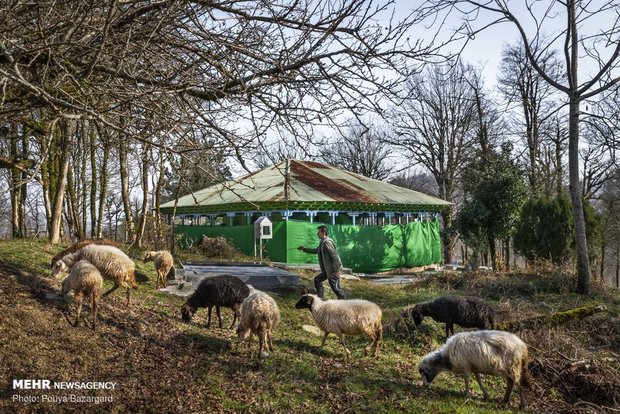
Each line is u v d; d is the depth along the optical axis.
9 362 6.32
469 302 9.54
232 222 23.00
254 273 12.66
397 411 6.60
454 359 7.30
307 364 7.82
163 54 5.38
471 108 30.81
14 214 16.64
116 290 10.14
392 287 15.57
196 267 13.77
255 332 7.68
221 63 5.44
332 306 8.47
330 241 11.16
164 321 8.89
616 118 14.85
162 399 6.25
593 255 18.20
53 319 7.77
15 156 6.07
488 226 22.31
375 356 8.66
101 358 7.01
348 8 4.73
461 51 7.35
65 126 10.44
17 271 9.55
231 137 5.23
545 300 13.09
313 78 5.17
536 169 28.81
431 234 25.30
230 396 6.54
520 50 23.75
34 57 4.63
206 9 4.96
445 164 33.09
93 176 17.91
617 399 8.09
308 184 22.30
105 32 4.31
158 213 17.94
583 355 9.39
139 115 5.12
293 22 5.10
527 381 7.24
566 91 13.55
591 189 28.39
